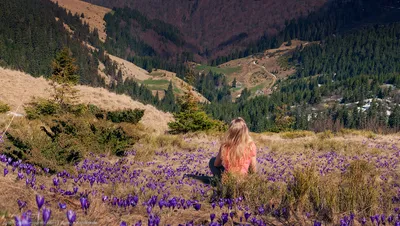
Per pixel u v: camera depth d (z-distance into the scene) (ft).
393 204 15.78
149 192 15.19
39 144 19.69
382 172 24.97
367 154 36.19
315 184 14.78
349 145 42.86
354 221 11.76
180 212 11.97
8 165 15.37
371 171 23.17
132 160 28.94
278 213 12.44
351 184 15.69
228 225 10.38
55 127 27.63
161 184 17.75
